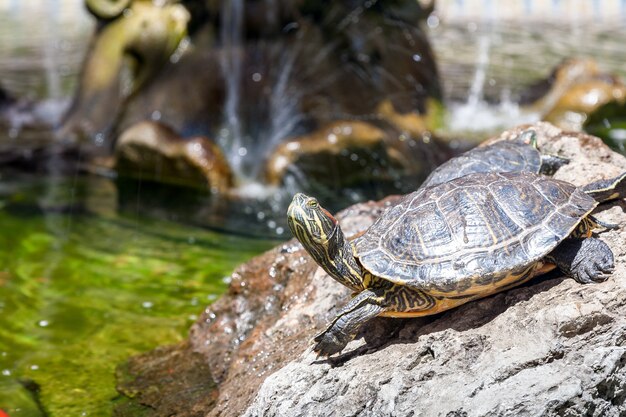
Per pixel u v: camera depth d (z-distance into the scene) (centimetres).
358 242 353
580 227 350
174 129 911
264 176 836
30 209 808
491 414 312
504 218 340
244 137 920
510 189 350
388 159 831
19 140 985
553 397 313
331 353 353
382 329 368
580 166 433
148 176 866
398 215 355
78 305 606
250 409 359
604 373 324
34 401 475
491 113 955
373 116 885
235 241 716
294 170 826
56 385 491
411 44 966
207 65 951
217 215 775
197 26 996
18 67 1301
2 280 655
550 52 1216
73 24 1622
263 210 782
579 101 904
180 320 570
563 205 345
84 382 493
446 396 321
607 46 1248
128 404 450
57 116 1066
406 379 331
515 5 1550
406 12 975
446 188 358
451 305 345
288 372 360
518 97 999
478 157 421
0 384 500
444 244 337
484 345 337
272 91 929
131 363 498
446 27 1405
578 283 347
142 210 796
